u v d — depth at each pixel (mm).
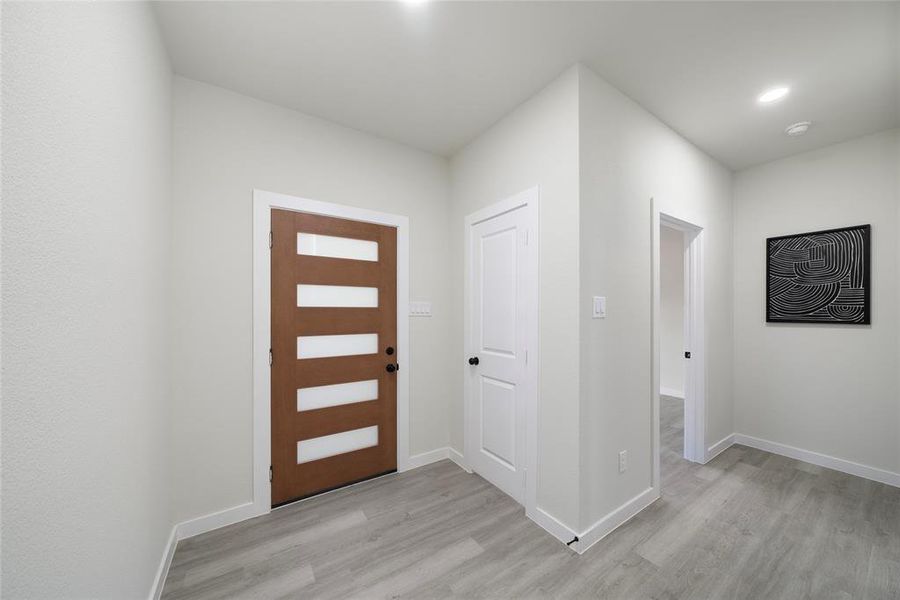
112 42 954
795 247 2719
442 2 1389
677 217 2377
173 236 1760
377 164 2492
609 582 1462
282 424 2080
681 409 4168
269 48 1638
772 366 2842
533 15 1461
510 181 2184
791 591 1413
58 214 680
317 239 2242
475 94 2010
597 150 1818
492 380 2352
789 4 1394
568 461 1723
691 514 1960
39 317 619
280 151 2105
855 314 2445
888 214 2340
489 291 2383
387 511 2006
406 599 1385
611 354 1866
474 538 1759
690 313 2715
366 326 2424
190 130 1829
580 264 1712
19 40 562
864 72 1788
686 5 1405
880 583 1450
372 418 2436
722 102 2062
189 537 1761
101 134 880
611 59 1722
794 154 2725
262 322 2004
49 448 649
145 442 1240
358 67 1781
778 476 2412
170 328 1703
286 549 1678
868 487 2252
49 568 647
